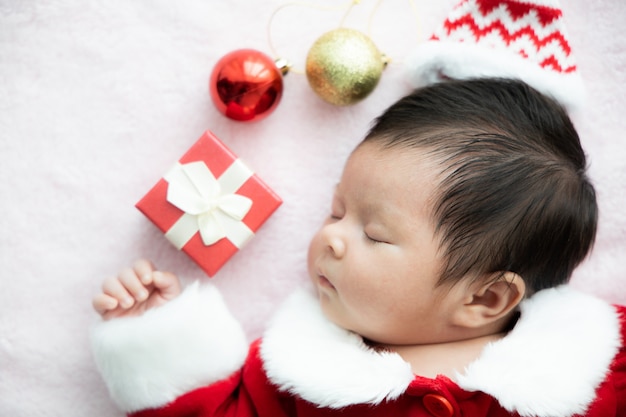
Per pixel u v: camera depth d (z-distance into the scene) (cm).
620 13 41
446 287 35
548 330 35
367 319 36
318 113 41
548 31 38
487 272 35
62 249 40
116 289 37
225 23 40
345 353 35
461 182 34
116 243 40
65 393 40
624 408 37
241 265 41
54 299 40
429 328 36
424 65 39
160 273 38
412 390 35
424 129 35
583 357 35
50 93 40
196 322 36
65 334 40
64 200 40
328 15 41
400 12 41
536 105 36
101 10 40
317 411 37
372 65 38
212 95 38
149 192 38
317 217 41
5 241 39
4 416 39
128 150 40
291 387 35
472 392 35
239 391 38
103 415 40
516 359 35
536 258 35
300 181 41
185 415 36
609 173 41
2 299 39
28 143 40
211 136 38
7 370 39
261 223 38
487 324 36
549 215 35
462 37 39
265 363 36
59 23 40
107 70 40
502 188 34
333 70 37
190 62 40
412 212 34
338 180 41
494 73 38
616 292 41
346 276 35
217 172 38
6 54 39
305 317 37
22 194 40
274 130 41
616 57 41
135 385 36
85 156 40
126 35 40
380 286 35
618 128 41
